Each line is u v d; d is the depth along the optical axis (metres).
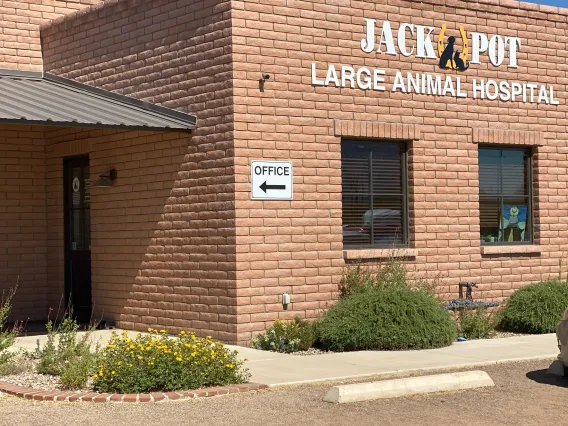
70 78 17.27
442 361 12.31
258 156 13.95
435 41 15.88
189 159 14.52
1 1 17.81
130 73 15.77
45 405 9.78
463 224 16.12
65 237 17.83
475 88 16.34
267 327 13.92
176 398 9.98
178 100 14.77
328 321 13.63
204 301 14.20
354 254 14.80
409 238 15.62
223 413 9.30
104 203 16.30
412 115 15.56
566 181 17.52
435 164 15.82
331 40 14.73
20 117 13.28
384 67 15.27
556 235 17.34
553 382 11.08
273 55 14.16
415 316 13.53
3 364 11.70
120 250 15.93
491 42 16.58
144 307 15.40
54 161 17.95
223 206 13.91
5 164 17.83
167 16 15.02
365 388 9.99
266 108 14.05
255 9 14.03
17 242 17.94
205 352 10.72
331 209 14.64
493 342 14.30
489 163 16.81
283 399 10.00
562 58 17.52
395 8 15.45
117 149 15.99
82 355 11.64
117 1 16.08
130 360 10.39
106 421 8.98
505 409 9.58
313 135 14.49
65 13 18.53
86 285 17.33
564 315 11.31
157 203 15.12
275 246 14.05
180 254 14.67
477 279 16.27
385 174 15.53
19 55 17.92
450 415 9.28
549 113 17.30
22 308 17.95
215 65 14.09
